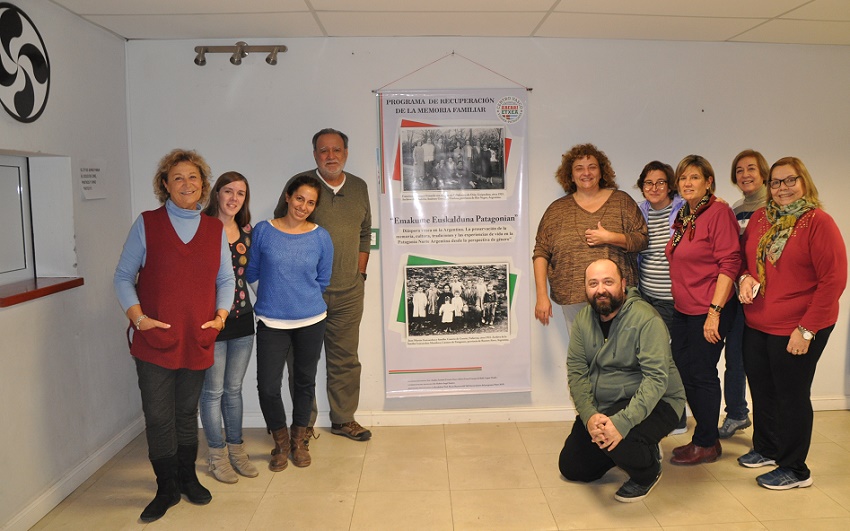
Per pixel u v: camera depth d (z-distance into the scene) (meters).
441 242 3.74
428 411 3.87
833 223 2.69
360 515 2.76
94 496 2.95
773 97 3.84
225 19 3.25
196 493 2.87
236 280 2.99
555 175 3.78
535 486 3.01
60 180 3.04
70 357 3.03
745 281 2.96
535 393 3.90
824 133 3.89
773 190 2.84
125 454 3.44
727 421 3.61
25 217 2.98
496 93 3.69
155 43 3.66
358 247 3.53
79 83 3.15
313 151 3.64
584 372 2.93
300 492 2.97
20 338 2.65
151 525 2.68
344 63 3.68
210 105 3.70
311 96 3.70
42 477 2.79
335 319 3.54
